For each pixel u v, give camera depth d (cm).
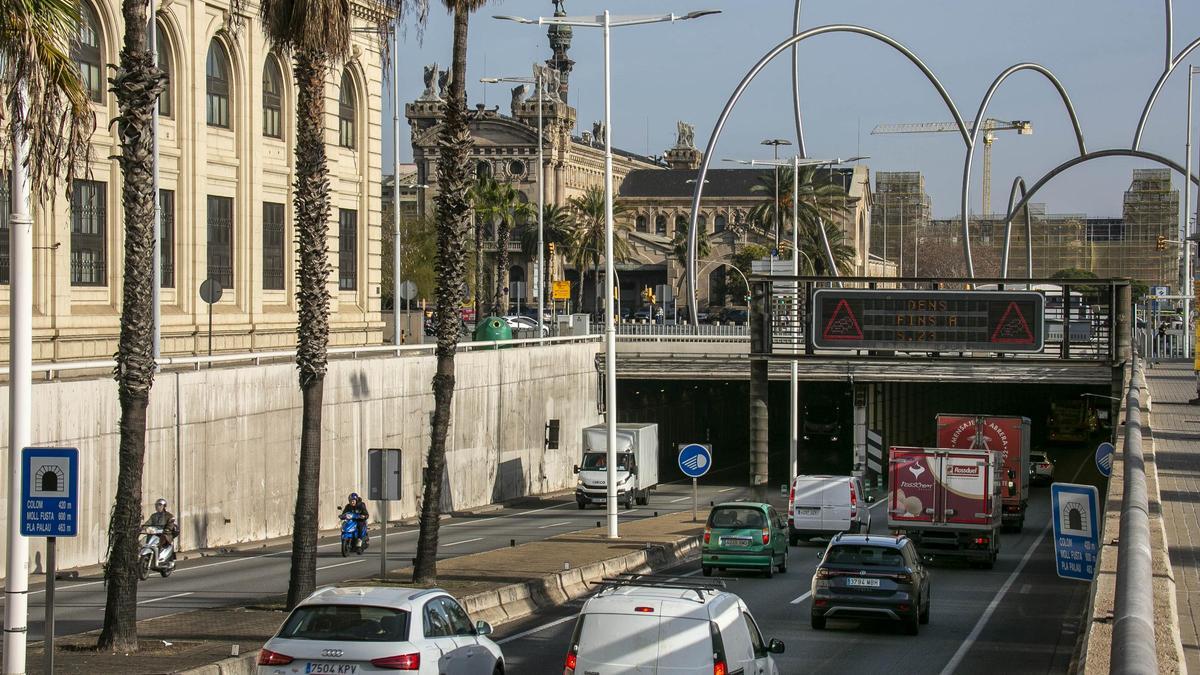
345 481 4816
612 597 1455
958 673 2133
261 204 5541
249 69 5441
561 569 3105
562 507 6075
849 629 2639
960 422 5278
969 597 3209
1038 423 11062
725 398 10394
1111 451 3434
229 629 2194
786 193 13112
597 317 12950
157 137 4216
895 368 6456
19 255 1523
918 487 3950
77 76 1373
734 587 3369
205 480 3981
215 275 5309
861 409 6731
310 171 2533
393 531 4812
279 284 5759
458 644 1575
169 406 3794
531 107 17212
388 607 1499
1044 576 3741
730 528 3572
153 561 3225
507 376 6259
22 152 1498
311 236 2530
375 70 6353
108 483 3534
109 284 4656
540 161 7900
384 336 9050
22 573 1505
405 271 11556
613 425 4119
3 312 4062
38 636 2272
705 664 1416
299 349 2516
